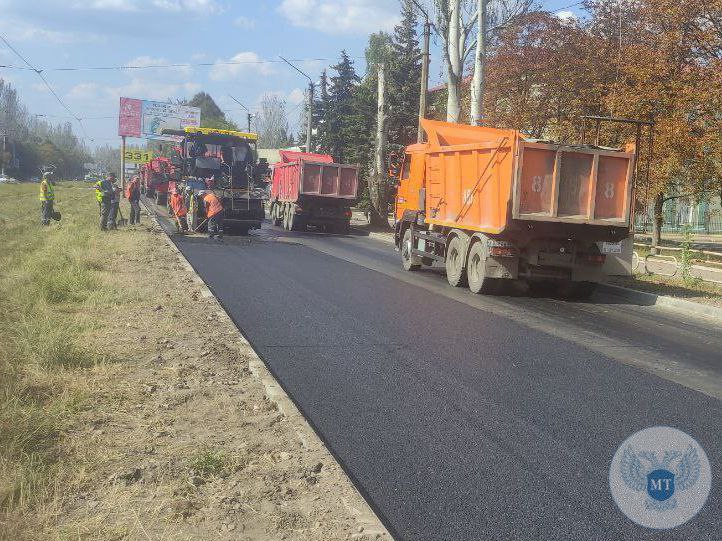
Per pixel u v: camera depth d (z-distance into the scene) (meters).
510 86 27.75
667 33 20.64
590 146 12.48
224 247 19.33
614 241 12.80
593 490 4.48
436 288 13.72
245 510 3.82
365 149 46.69
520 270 13.00
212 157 25.39
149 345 7.30
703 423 5.90
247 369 6.63
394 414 5.79
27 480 3.85
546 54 26.31
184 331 8.09
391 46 58.47
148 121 70.56
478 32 22.89
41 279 10.09
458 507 4.17
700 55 20.69
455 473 4.66
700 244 29.62
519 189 12.20
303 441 4.84
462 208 14.31
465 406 6.07
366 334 8.80
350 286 13.09
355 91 55.62
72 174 140.62
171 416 5.25
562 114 26.38
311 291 12.12
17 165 107.44
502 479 4.59
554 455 5.04
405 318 10.06
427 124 16.28
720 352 9.00
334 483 4.21
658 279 16.27
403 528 3.90
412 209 17.22
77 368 6.21
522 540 3.80
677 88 20.06
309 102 41.88
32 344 6.50
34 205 33.19
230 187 24.12
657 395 6.71
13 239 16.97
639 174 20.08
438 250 15.22
